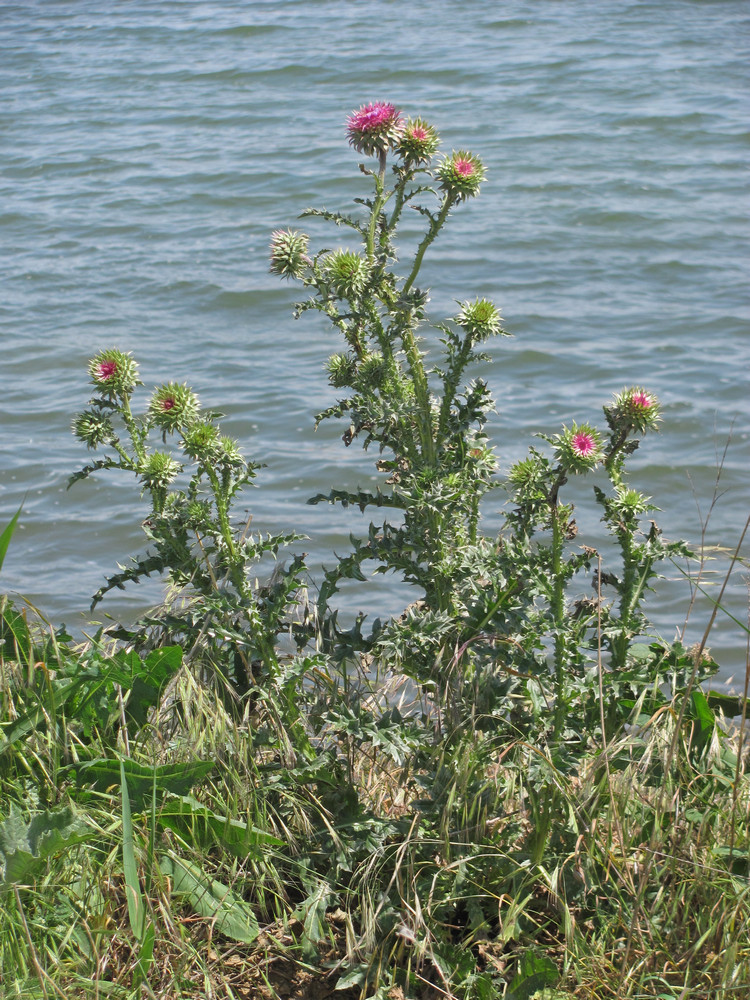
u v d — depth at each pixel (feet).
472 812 11.05
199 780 11.08
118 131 71.72
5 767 11.66
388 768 12.91
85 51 97.50
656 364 37.19
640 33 91.50
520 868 10.75
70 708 12.46
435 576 11.89
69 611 24.97
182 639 13.48
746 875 10.82
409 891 10.80
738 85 74.59
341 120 69.82
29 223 54.65
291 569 11.71
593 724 12.21
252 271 47.06
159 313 43.27
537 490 11.12
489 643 11.98
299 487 30.86
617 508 11.49
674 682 12.39
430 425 12.09
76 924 10.23
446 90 76.28
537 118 68.64
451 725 11.80
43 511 29.89
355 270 11.27
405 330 11.60
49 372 38.24
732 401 34.17
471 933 10.71
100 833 10.96
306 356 39.09
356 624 12.17
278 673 11.62
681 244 48.47
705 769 12.10
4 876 10.21
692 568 25.64
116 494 30.73
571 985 10.09
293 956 10.70
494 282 44.73
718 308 41.73
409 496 11.47
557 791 11.07
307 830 11.39
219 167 61.72
